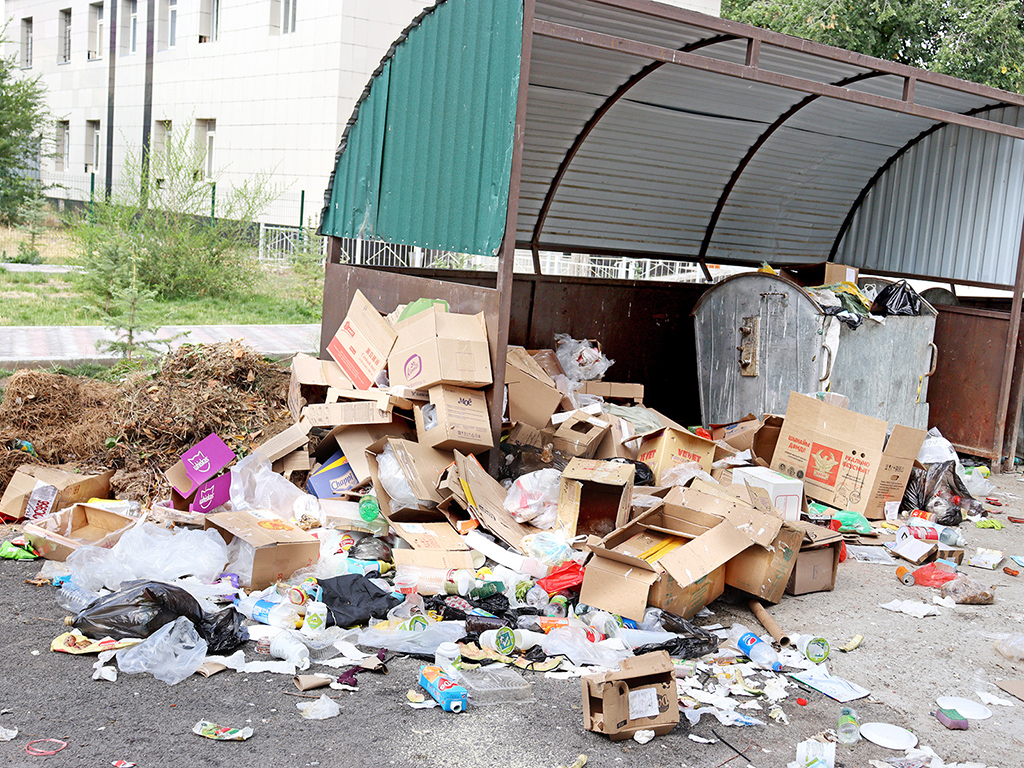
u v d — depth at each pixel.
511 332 8.29
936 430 7.60
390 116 6.51
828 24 18.48
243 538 4.29
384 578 4.49
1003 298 9.05
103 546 4.50
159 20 22.66
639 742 3.21
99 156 25.95
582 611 4.20
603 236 9.05
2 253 17.33
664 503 4.61
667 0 20.27
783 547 4.47
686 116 7.96
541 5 6.02
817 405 6.32
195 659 3.54
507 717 3.33
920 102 8.27
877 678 3.92
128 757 2.89
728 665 3.86
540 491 4.98
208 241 14.77
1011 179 8.38
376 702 3.37
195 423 5.72
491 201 5.34
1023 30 18.81
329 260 7.46
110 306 10.46
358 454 5.30
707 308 8.00
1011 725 3.57
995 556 5.59
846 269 8.05
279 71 18.88
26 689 3.28
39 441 5.69
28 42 29.50
